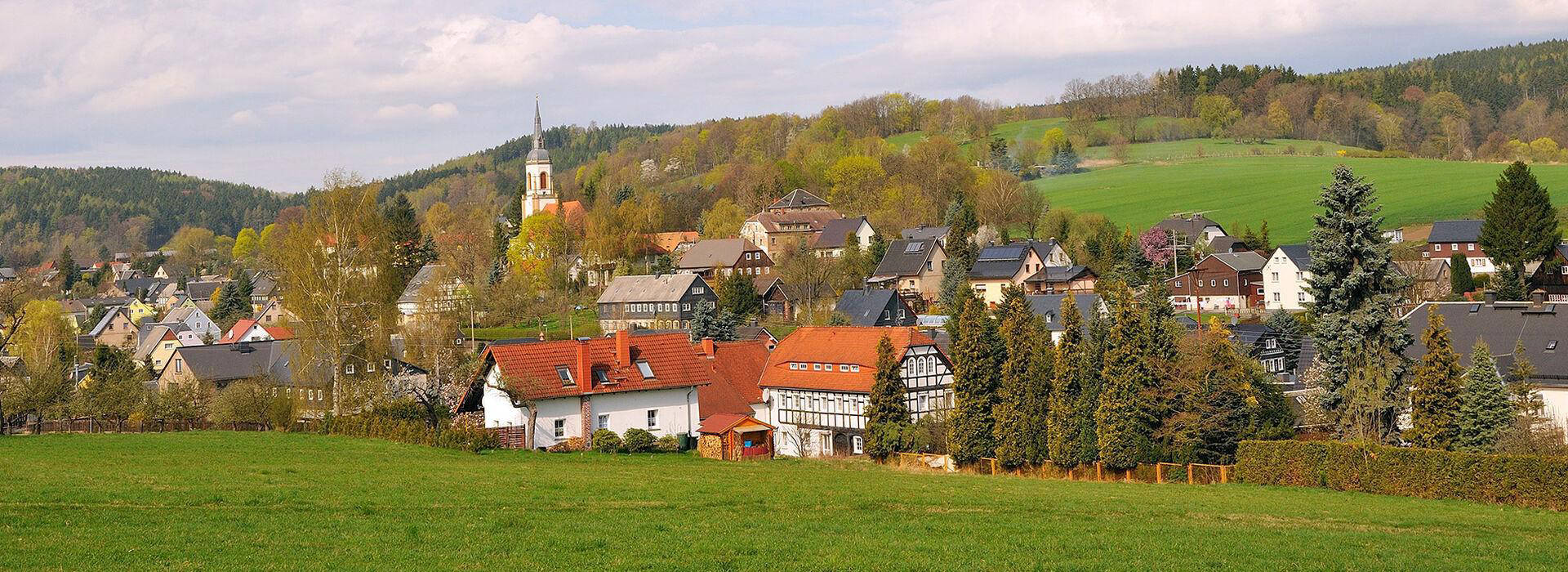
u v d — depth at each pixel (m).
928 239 175.62
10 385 92.25
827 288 161.88
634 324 156.25
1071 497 51.03
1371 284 69.56
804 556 34.66
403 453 63.72
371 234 88.56
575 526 38.44
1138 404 67.38
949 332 93.69
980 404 73.06
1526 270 143.00
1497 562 37.19
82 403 92.31
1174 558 36.00
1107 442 67.25
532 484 48.69
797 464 69.56
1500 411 63.72
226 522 37.75
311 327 84.50
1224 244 176.62
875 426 76.81
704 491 48.00
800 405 92.25
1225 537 40.00
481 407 81.19
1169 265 176.00
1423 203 199.75
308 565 31.91
